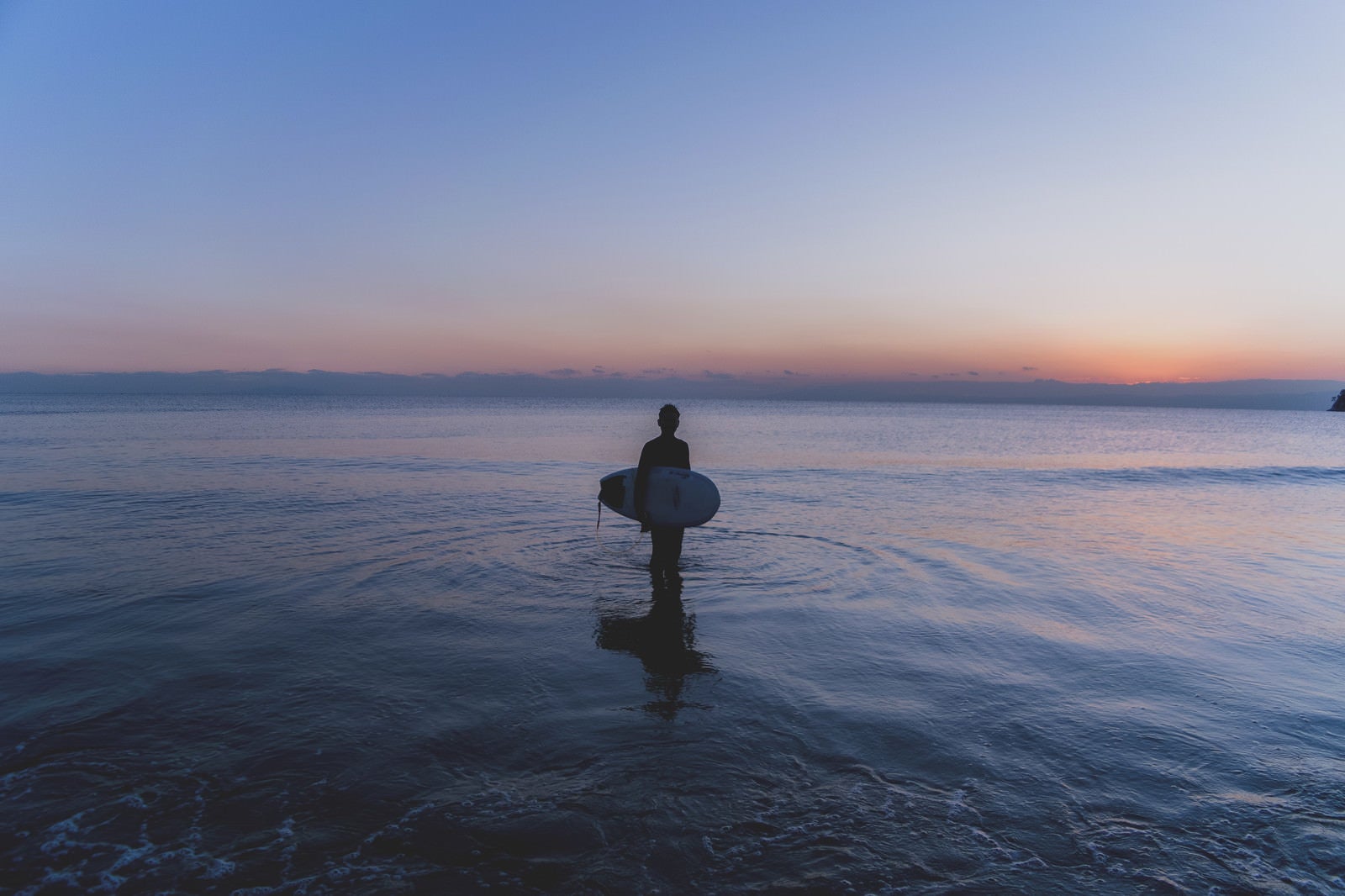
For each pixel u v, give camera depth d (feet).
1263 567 28.09
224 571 24.99
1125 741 13.12
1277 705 14.82
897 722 13.80
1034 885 9.02
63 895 8.61
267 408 348.18
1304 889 8.98
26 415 194.49
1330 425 314.14
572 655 17.34
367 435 118.93
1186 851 9.77
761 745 12.78
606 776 11.60
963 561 28.60
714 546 30.94
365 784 11.27
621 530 33.47
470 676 15.92
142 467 59.31
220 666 16.28
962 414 463.42
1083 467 80.89
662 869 9.23
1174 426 289.12
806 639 18.80
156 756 12.13
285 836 9.89
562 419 234.58
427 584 23.68
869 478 61.82
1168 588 24.64
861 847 9.76
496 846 9.70
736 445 124.77
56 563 25.77
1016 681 16.03
